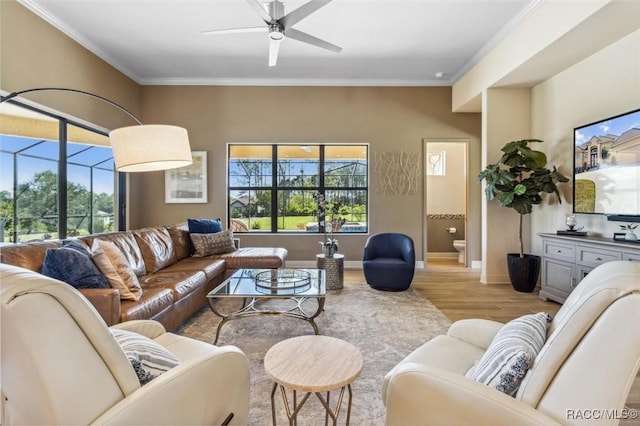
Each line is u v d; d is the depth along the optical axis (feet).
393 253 13.51
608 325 2.56
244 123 17.49
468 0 10.34
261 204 18.01
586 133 10.60
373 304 10.98
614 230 9.90
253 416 5.20
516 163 12.10
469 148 17.46
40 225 11.45
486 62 13.66
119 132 7.14
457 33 12.42
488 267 13.92
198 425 3.35
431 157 21.38
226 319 7.92
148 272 10.03
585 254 9.52
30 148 11.00
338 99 17.49
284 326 9.05
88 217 13.83
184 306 8.87
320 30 12.16
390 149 17.56
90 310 2.59
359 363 4.16
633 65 9.27
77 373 2.43
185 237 12.82
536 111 13.33
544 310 10.46
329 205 17.84
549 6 9.87
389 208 17.60
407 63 15.24
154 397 2.86
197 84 17.37
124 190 16.26
